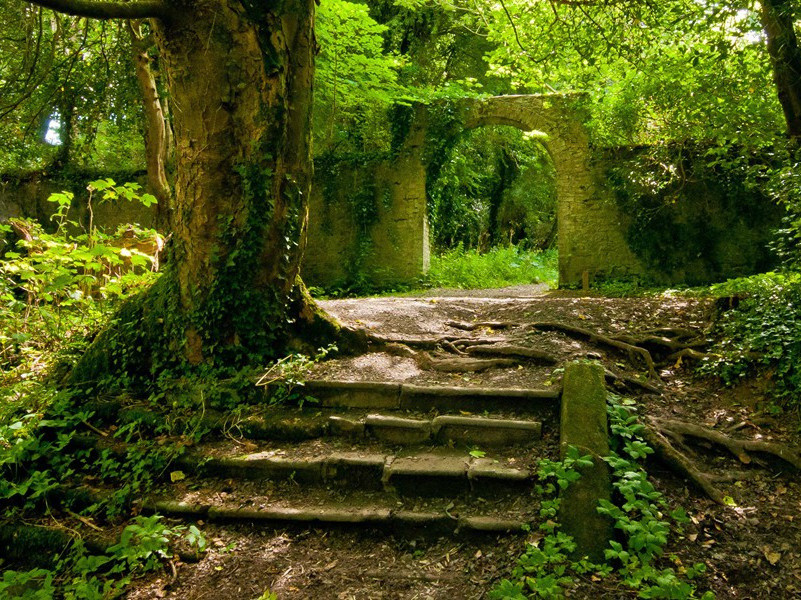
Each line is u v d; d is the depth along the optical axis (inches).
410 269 504.7
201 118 167.5
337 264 518.3
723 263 408.8
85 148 502.0
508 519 119.0
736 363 168.2
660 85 316.8
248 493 135.5
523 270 599.2
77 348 196.7
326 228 520.4
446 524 120.7
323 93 539.2
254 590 109.6
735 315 190.2
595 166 441.7
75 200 565.6
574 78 395.5
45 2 128.3
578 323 207.6
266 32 166.9
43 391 173.2
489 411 155.9
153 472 142.4
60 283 195.9
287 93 176.9
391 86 504.7
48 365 194.5
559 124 451.8
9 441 151.0
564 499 117.7
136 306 189.5
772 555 108.5
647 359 180.9
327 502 130.7
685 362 181.5
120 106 329.1
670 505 122.0
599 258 442.3
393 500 130.4
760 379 162.1
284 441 152.4
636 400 160.4
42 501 138.0
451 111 490.3
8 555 128.4
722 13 221.5
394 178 506.6
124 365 179.3
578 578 102.3
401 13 607.5
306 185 189.3
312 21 184.4
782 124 273.6
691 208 415.5
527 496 125.3
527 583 102.8
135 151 650.2
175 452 144.6
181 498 134.1
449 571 111.1
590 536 110.3
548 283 545.0
